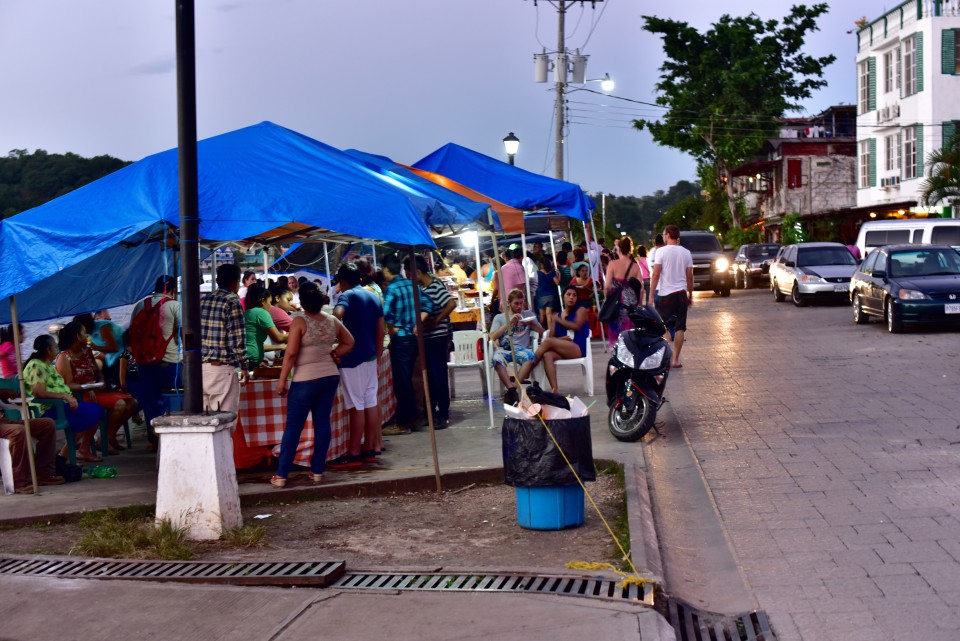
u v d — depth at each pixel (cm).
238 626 516
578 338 1254
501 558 645
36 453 877
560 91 3136
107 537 686
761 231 6041
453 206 930
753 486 798
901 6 3953
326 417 854
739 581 596
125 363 1112
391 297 1089
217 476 693
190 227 702
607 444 973
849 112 6106
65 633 515
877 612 527
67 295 1114
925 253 1922
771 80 5625
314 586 581
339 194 816
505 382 1155
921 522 676
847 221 4562
